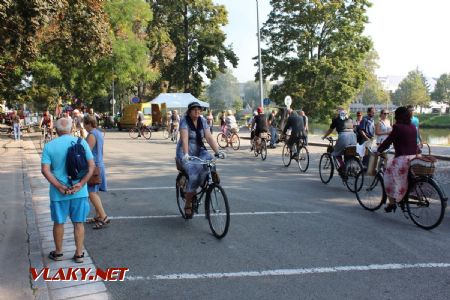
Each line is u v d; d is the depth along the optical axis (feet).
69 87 141.18
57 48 64.49
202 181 20.70
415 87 392.68
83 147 16.16
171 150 65.00
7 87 80.23
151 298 13.57
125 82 135.54
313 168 44.42
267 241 19.17
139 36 149.18
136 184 34.45
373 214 24.21
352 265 16.24
